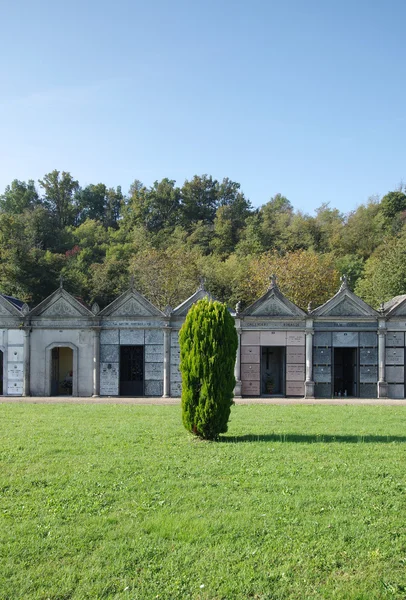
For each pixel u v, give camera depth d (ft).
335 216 336.08
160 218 369.91
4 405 101.35
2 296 128.47
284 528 34.86
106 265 251.60
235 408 95.96
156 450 56.08
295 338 126.93
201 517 36.45
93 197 419.95
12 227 231.30
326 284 220.64
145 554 31.37
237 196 378.53
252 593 27.71
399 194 327.88
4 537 33.60
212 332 63.72
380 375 125.18
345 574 29.37
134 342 127.44
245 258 273.95
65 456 53.16
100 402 109.91
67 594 27.55
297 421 77.66
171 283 220.02
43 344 128.06
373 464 50.03
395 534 34.04
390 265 210.38
